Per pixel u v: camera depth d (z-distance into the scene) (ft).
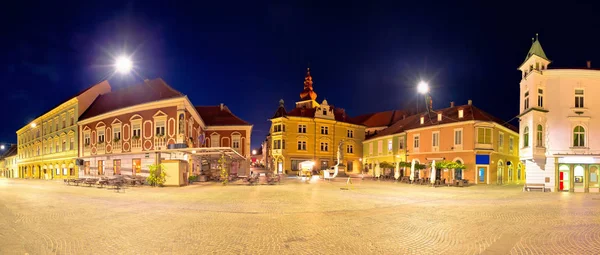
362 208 46.44
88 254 23.59
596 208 48.91
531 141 86.17
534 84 87.30
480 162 122.11
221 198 57.21
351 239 28.14
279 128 188.96
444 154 132.77
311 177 145.79
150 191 71.05
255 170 218.59
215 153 96.73
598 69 88.28
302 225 33.83
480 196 67.62
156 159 93.76
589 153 85.35
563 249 25.81
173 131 101.71
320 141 194.29
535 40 90.79
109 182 86.07
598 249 25.88
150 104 104.78
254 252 24.21
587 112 87.20
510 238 29.09
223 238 28.14
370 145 195.11
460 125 127.34
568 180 84.84
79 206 46.62
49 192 69.36
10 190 75.56
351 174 183.93
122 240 27.30
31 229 31.30
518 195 71.41
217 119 155.02
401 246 26.09
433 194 70.49
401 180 117.80
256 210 43.57
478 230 32.22
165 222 34.86
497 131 128.77
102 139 121.08
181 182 86.38
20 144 204.64
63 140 143.64
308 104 222.89
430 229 32.40
